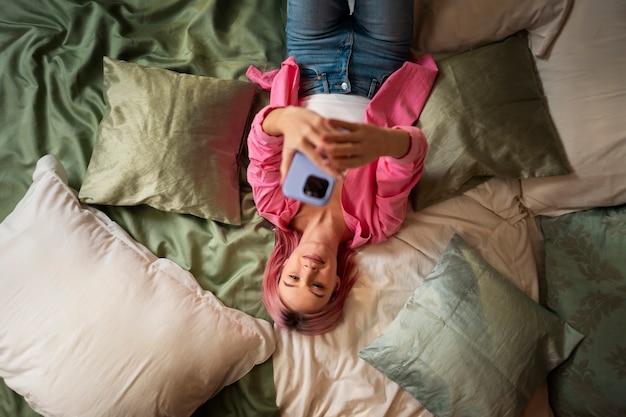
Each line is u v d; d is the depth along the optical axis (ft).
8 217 3.90
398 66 4.39
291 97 4.19
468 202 4.28
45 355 3.40
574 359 3.75
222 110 4.34
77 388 3.37
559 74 4.22
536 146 3.99
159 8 4.89
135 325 3.53
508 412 3.65
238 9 4.85
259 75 4.63
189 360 3.55
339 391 3.87
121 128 4.21
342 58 4.30
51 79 4.60
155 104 4.23
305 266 3.65
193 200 4.14
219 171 4.24
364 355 3.88
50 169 4.11
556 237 4.12
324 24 4.24
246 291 4.12
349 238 4.20
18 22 4.74
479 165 4.05
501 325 3.75
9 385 3.51
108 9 4.81
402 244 4.17
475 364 3.69
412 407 3.86
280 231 4.18
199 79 4.39
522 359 3.70
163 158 4.10
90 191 4.13
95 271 3.67
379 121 4.17
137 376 3.43
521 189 4.25
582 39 4.15
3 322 3.47
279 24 4.85
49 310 3.49
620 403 3.55
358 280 4.13
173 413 3.51
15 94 4.53
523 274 4.16
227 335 3.72
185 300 3.76
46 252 3.66
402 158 3.42
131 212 4.27
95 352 3.42
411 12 4.24
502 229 4.24
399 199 3.85
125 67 4.42
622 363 3.57
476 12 4.33
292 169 2.71
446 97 4.17
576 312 3.80
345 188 4.02
